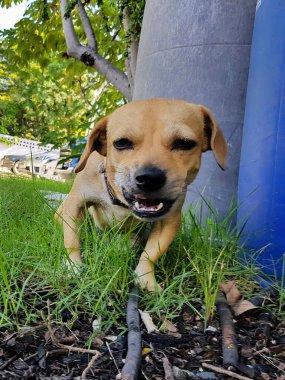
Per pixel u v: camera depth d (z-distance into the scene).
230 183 0.36
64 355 0.18
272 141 0.27
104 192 0.28
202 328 0.21
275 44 0.28
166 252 0.29
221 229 0.31
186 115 0.25
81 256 0.29
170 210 0.24
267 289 0.26
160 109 0.25
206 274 0.24
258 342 0.20
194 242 0.29
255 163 0.29
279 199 0.27
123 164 0.24
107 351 0.18
